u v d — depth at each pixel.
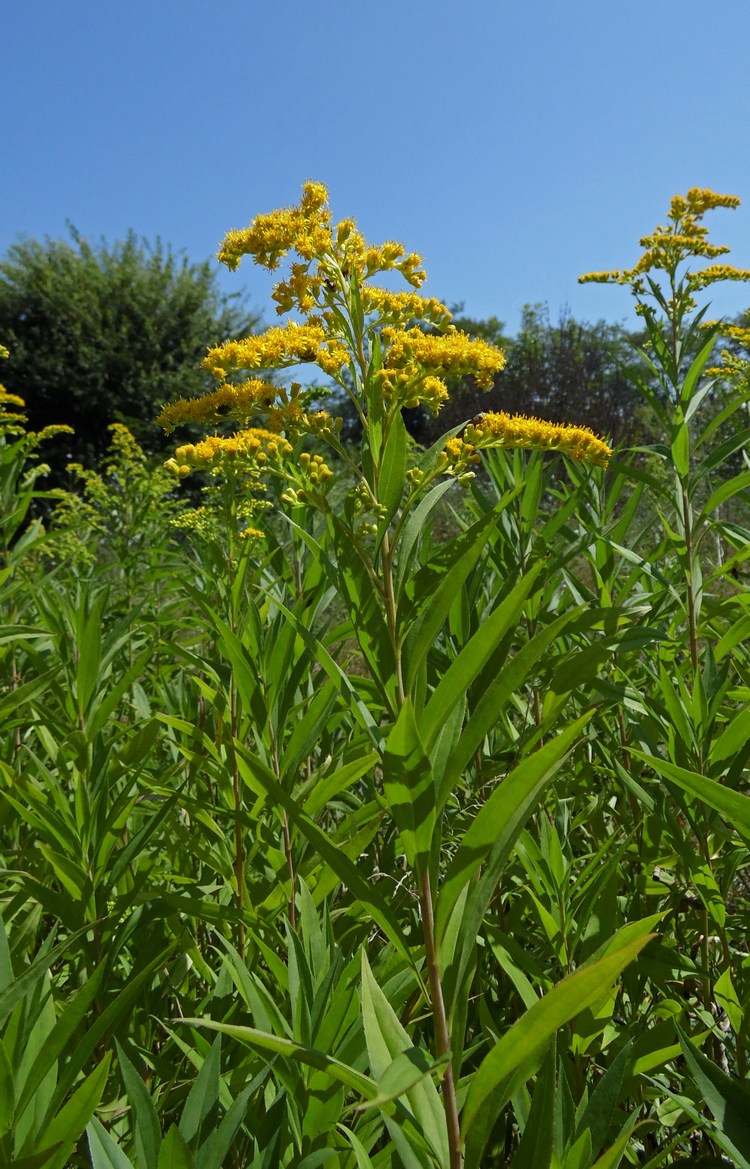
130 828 2.47
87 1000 1.01
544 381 17.44
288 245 1.52
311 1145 1.27
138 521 5.14
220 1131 1.06
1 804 2.27
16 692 2.38
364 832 1.87
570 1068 1.70
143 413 20.52
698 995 2.04
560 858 1.75
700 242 3.00
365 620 1.20
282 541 3.65
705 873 1.85
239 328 22.72
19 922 1.92
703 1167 1.47
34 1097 1.13
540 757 0.97
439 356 1.46
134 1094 1.07
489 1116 1.08
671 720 1.99
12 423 3.81
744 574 3.29
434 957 1.08
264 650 2.05
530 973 1.70
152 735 2.32
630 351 17.48
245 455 1.68
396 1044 1.07
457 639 2.39
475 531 1.26
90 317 20.28
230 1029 0.98
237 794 2.08
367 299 1.51
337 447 1.58
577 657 1.52
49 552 4.89
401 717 0.96
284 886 1.86
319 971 1.46
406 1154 1.09
